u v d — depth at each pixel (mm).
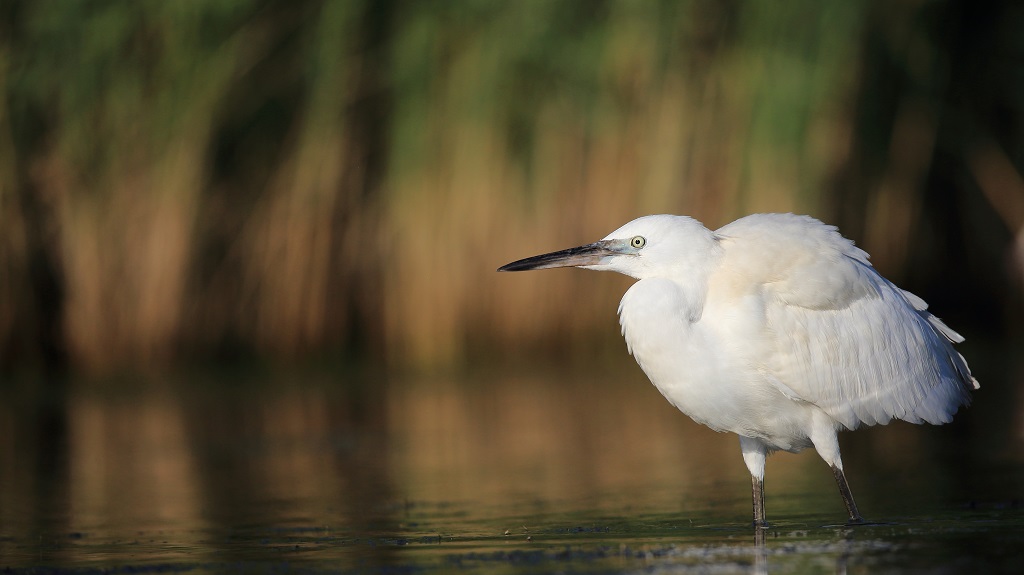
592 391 15492
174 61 16328
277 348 17547
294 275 17453
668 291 7750
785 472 9891
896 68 19844
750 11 17547
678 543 6691
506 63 16828
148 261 16766
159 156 16672
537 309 17797
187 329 17312
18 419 13609
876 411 7859
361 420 13398
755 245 7816
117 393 15539
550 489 9172
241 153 18078
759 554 6215
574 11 16719
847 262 7836
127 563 6500
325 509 8508
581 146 17672
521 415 13602
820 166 17984
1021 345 18797
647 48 17203
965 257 22234
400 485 9523
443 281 17438
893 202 19875
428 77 16984
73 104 16031
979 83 21750
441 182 17406
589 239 17781
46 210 16688
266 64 17344
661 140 17688
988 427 11797
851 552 6188
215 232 17906
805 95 17312
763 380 7672
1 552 7000
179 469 10531
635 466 10289
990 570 5621
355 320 18938
